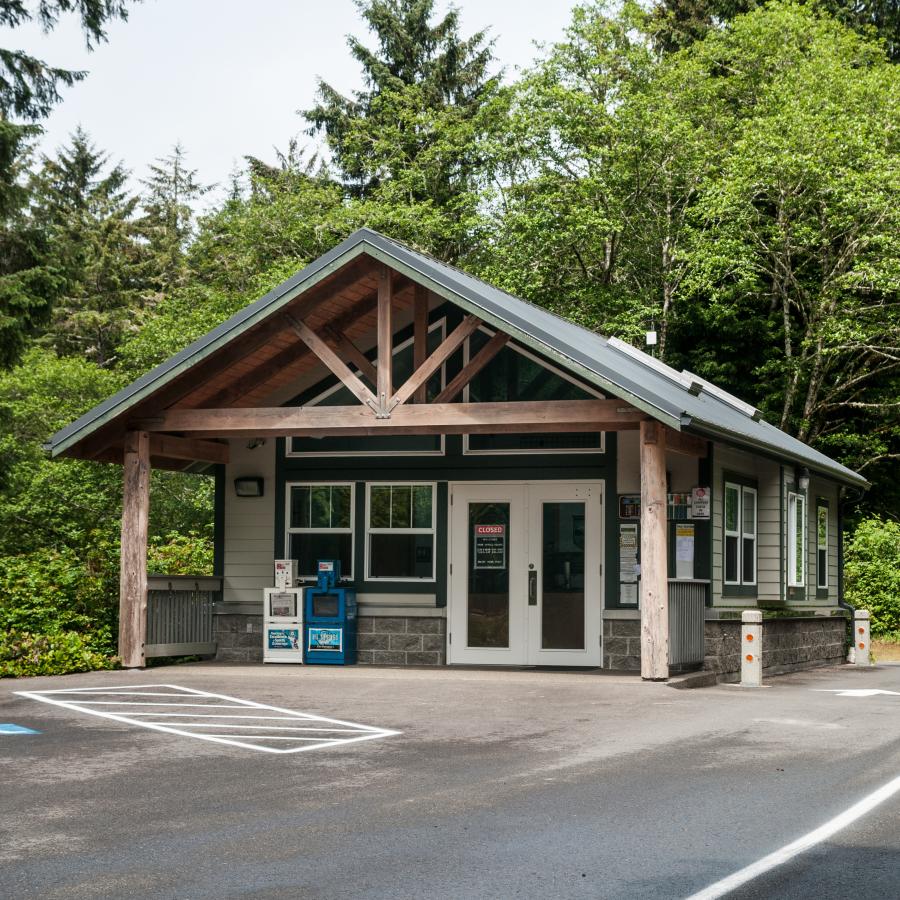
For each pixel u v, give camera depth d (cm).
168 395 1667
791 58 3459
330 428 1595
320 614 1795
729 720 1211
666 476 1712
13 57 2272
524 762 972
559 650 1770
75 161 5934
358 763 969
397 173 4234
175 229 5734
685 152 3294
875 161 3016
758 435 1755
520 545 1797
